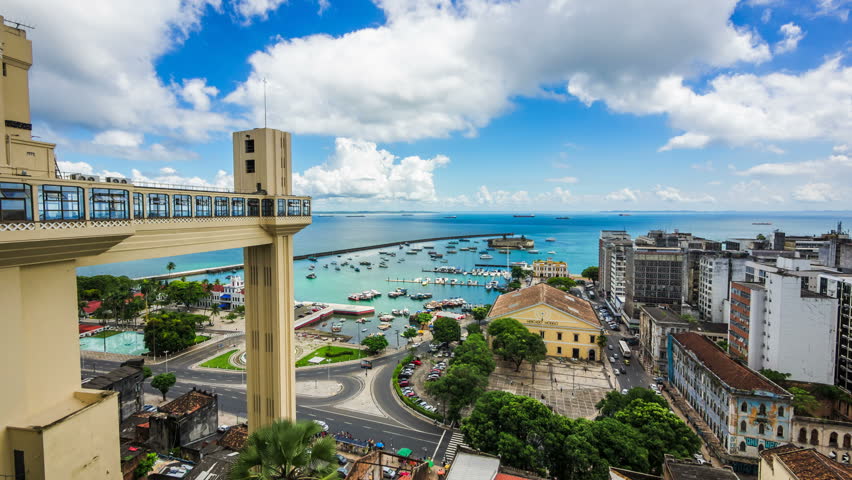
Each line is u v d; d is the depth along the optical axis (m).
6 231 24.12
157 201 38.56
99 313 154.00
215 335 154.00
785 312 97.62
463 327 168.25
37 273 28.20
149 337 128.00
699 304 157.38
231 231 47.91
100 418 30.38
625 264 179.75
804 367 97.12
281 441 27.38
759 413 75.75
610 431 64.00
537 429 63.34
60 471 26.98
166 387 95.38
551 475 63.75
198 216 43.22
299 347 142.38
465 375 88.94
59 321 29.92
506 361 126.94
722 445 79.94
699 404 91.44
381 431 85.69
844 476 46.91
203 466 63.34
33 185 25.84
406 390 104.44
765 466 55.78
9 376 26.16
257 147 54.44
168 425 76.12
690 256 161.25
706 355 93.19
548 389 106.19
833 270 120.62
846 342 99.00
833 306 95.19
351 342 151.12
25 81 34.44
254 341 57.75
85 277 197.75
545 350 116.06
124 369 90.75
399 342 150.88
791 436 74.75
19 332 26.75
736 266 142.38
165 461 71.38
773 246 181.25
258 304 56.94
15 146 33.19
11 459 26.28
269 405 57.34
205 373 116.31
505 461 62.78
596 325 127.94
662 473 60.19
